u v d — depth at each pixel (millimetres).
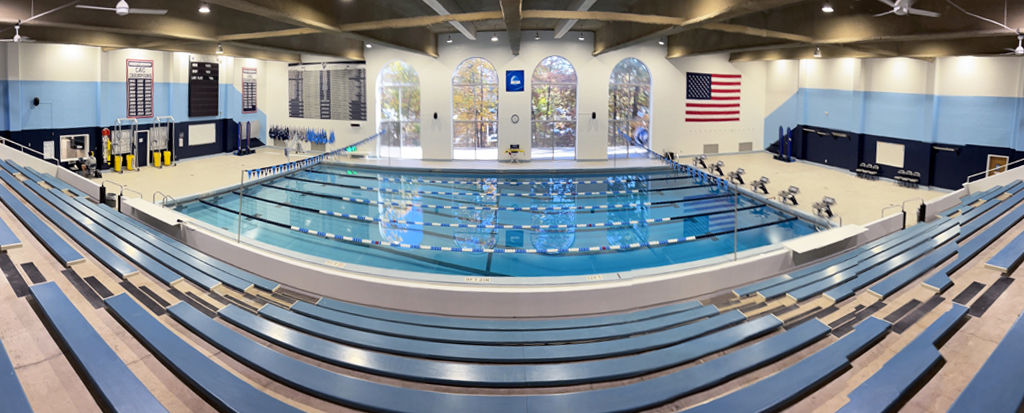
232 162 19625
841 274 6805
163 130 19000
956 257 6691
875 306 5484
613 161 20484
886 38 10852
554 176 18531
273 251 8102
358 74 21078
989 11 9367
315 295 7320
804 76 20422
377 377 4293
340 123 21734
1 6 9742
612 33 17016
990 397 3059
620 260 10078
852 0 11250
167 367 3910
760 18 12797
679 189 16250
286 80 22422
